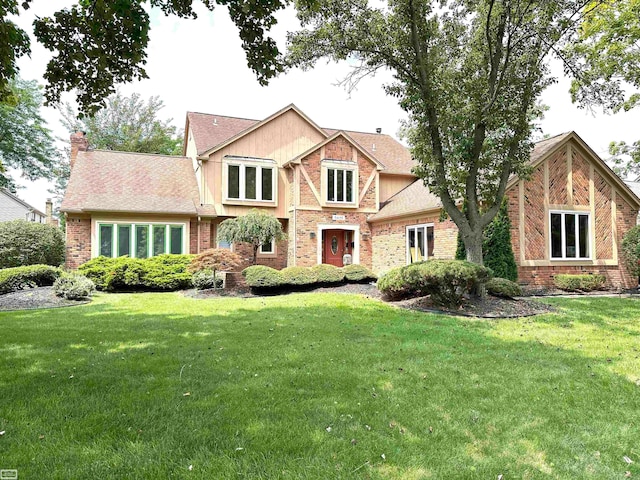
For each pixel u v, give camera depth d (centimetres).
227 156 1814
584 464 284
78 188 1658
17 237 1530
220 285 1463
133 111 3434
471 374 471
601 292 1377
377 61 1018
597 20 1359
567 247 1407
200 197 1800
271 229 1506
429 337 662
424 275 909
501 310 925
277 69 589
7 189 3344
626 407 382
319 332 688
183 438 303
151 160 1967
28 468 261
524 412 366
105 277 1426
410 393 407
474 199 1023
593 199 1458
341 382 432
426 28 956
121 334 664
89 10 520
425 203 1547
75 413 347
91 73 584
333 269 1405
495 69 966
